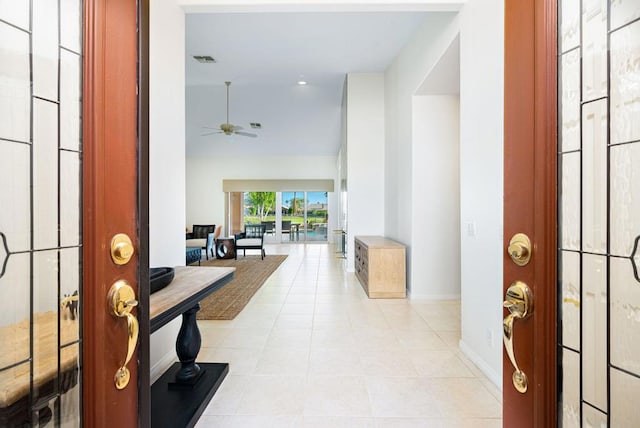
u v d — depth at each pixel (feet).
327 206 38.55
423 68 11.97
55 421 2.26
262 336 9.68
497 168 6.81
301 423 5.70
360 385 6.91
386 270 13.96
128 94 2.45
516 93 2.52
